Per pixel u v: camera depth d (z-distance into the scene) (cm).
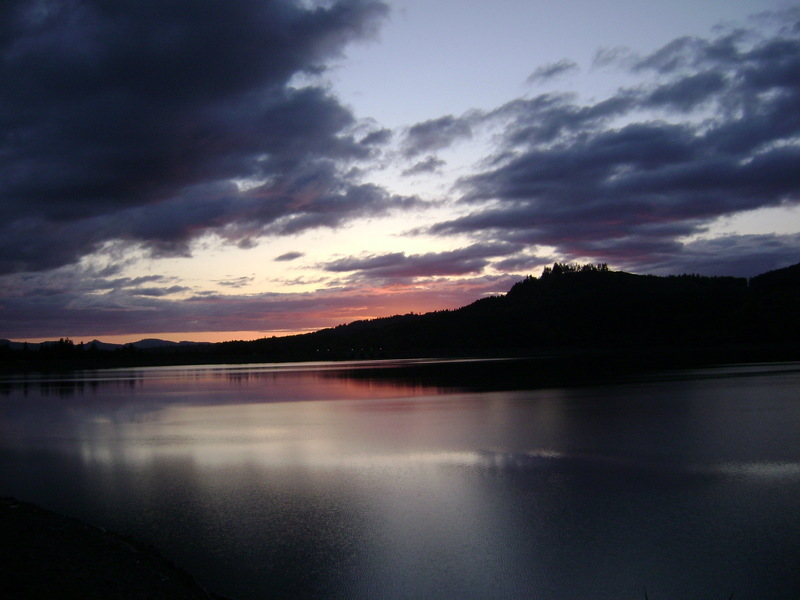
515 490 1377
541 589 895
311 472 1594
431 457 1747
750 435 1966
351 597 874
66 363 12925
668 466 1572
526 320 15762
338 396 3809
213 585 905
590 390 3584
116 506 1298
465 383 4519
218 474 1591
